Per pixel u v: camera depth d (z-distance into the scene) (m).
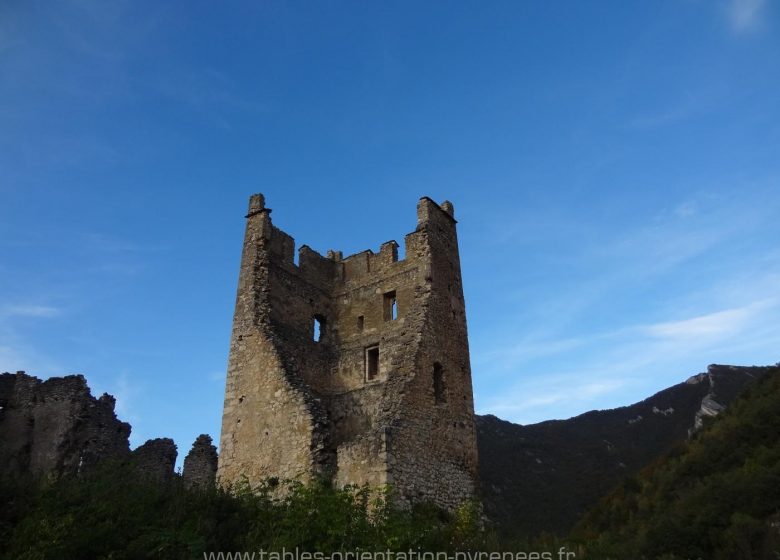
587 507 56.38
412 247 26.06
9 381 38.75
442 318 24.88
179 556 12.99
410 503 19.64
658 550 33.66
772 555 28.55
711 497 36.31
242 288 25.27
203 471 34.00
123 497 15.05
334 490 17.08
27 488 14.60
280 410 22.27
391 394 21.69
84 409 36.34
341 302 27.52
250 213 26.53
